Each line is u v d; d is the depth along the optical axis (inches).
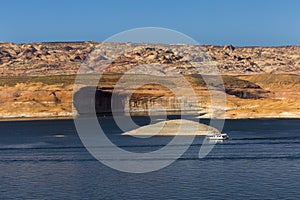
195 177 4365.2
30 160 5762.8
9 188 4133.9
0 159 5920.3
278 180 4168.3
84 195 3794.3
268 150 6092.5
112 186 4074.8
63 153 6318.9
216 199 3550.7
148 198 3627.0
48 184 4249.5
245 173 4515.3
